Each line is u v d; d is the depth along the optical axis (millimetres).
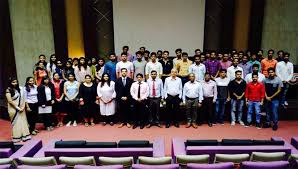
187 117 8336
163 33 10836
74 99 8422
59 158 5012
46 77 8109
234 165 5043
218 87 8375
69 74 8539
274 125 8141
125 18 10766
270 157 5027
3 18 10695
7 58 10969
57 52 10711
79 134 7910
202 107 8445
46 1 10727
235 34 10914
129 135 7773
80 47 11086
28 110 7641
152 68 8711
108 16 10781
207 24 10750
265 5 10594
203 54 9453
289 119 8984
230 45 10797
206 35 10820
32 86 7820
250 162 4746
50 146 5938
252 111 8320
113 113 8344
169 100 8164
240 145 5594
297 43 10789
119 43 10930
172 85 8148
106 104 8250
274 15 10641
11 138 7879
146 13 10719
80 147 5570
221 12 10633
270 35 10766
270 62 8789
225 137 7613
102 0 10664
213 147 5434
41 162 4906
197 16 10711
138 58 8945
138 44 10914
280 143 5676
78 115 8875
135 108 8227
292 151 5512
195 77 8594
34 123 7922
